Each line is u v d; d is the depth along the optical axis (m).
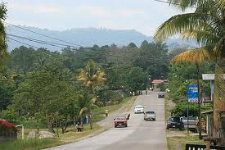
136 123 75.62
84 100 70.62
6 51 17.30
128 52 192.25
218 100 21.95
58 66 119.31
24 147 33.66
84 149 32.62
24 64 152.12
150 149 31.97
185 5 22.55
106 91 125.62
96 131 61.19
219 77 21.98
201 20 22.72
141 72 156.75
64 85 66.38
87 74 89.06
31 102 63.84
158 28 22.75
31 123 85.06
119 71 152.75
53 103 63.59
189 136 45.94
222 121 25.53
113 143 38.62
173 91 107.56
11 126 47.00
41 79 64.81
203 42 23.38
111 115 98.44
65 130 73.88
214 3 22.30
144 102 125.75
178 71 109.00
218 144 23.36
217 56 22.64
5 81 94.81
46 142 37.56
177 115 67.69
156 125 69.81
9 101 93.88
